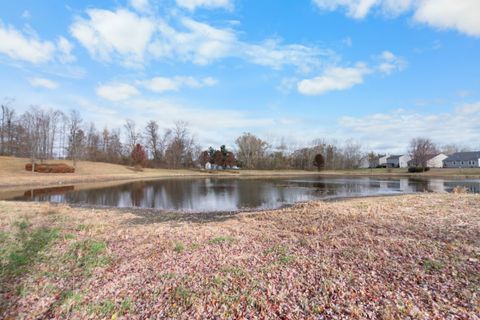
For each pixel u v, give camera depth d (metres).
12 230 7.36
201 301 3.62
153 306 3.57
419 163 53.03
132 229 7.70
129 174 39.75
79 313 3.46
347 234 6.51
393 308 3.27
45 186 25.83
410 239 5.90
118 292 3.95
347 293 3.67
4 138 45.72
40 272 4.72
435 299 3.46
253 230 7.42
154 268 4.74
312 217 8.89
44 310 3.60
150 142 59.22
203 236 6.74
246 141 65.94
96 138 56.53
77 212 11.20
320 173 53.06
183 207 15.30
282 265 4.66
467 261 4.55
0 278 4.51
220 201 17.61
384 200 12.76
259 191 23.14
